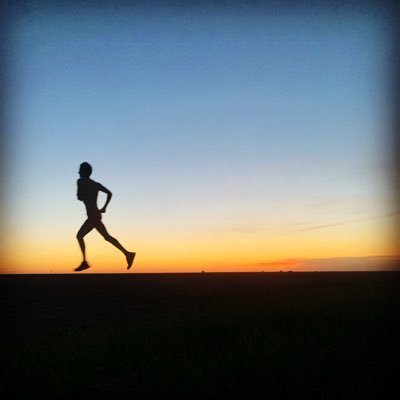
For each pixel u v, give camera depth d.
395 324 7.83
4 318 10.39
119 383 6.05
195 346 7.13
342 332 7.60
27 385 6.09
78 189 10.02
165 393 5.60
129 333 7.88
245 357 6.27
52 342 7.66
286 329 8.00
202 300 12.33
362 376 6.13
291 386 5.75
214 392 5.55
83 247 10.11
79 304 12.06
